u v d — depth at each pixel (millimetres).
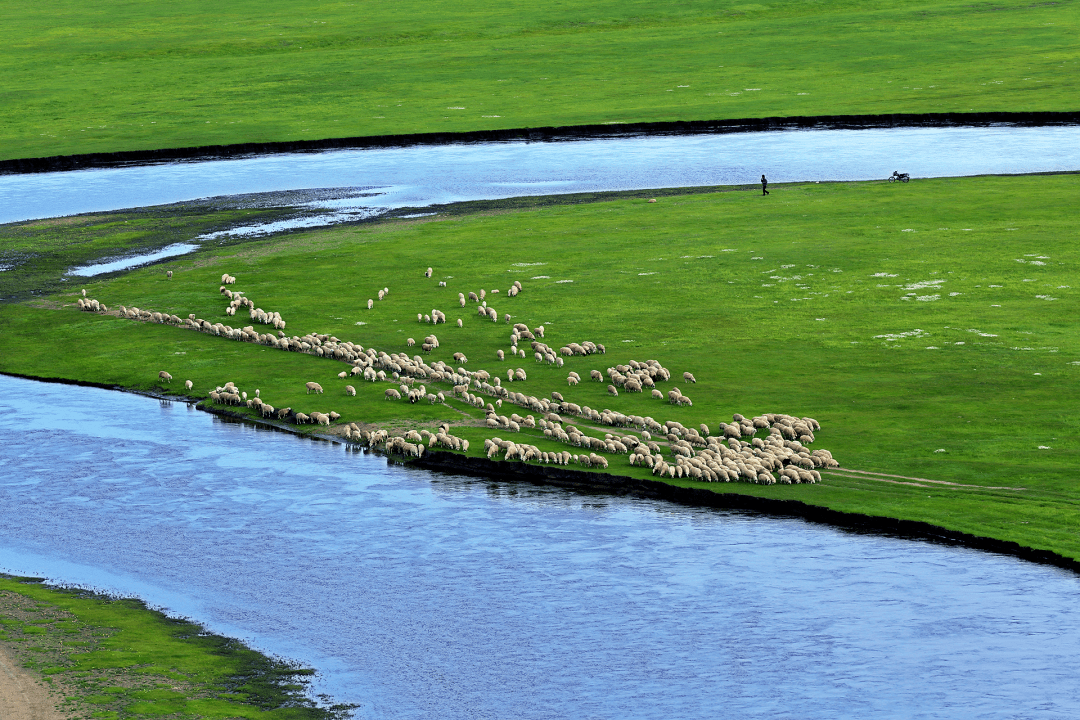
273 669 39062
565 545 48594
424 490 55188
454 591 44781
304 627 42188
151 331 82688
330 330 82375
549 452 57375
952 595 43125
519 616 42688
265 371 73188
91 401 69938
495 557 47656
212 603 44250
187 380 71938
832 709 36375
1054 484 51344
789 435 58281
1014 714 35844
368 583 45688
